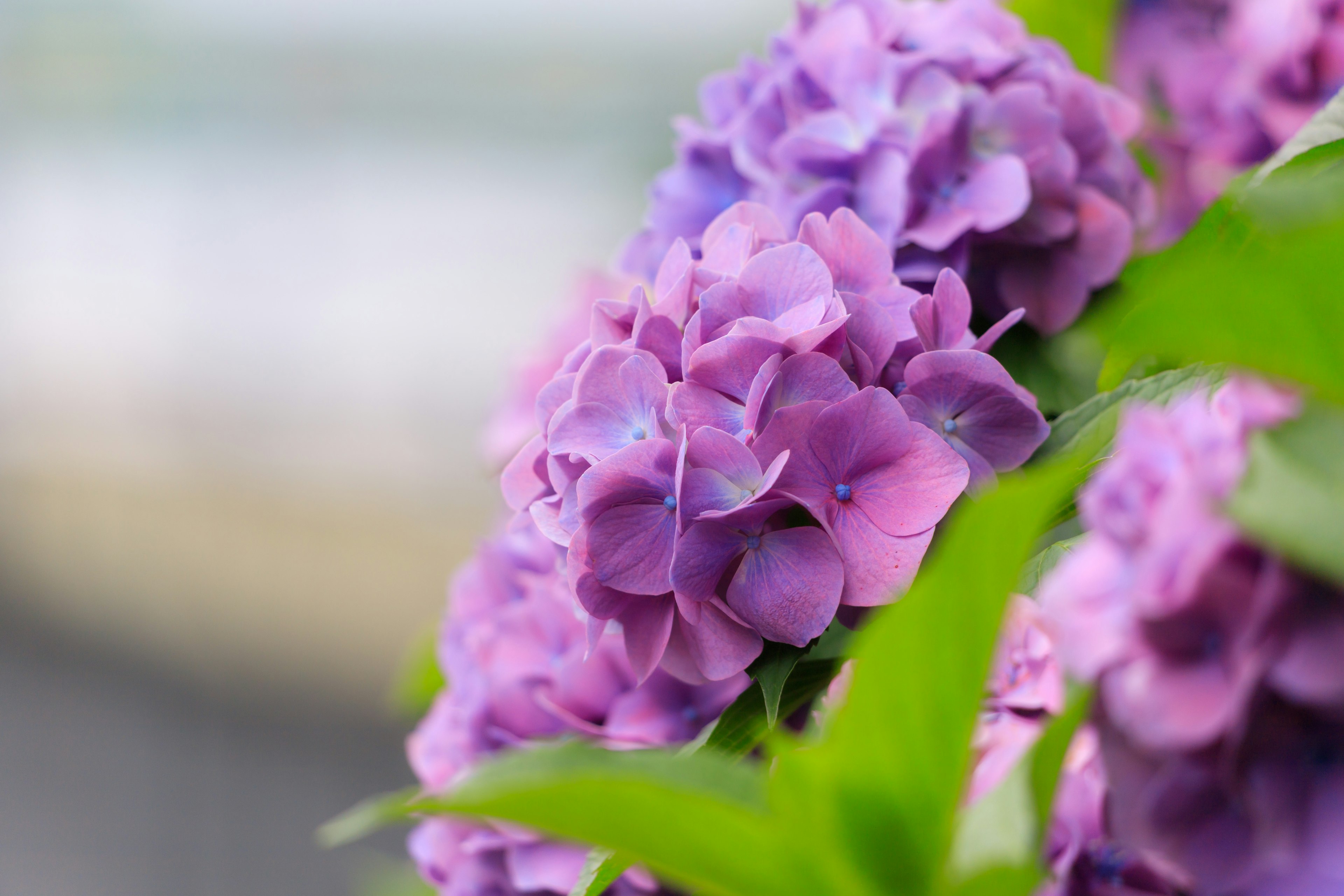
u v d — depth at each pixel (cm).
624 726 92
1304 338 76
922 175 94
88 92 799
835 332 86
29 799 421
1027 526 76
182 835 398
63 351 759
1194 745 83
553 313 119
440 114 779
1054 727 80
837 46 96
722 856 79
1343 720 81
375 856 384
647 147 381
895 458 86
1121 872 86
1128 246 94
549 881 93
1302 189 81
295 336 752
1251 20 104
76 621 548
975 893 79
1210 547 82
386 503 610
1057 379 94
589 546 86
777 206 95
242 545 585
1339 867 81
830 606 85
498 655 95
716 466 85
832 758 79
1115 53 108
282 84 791
